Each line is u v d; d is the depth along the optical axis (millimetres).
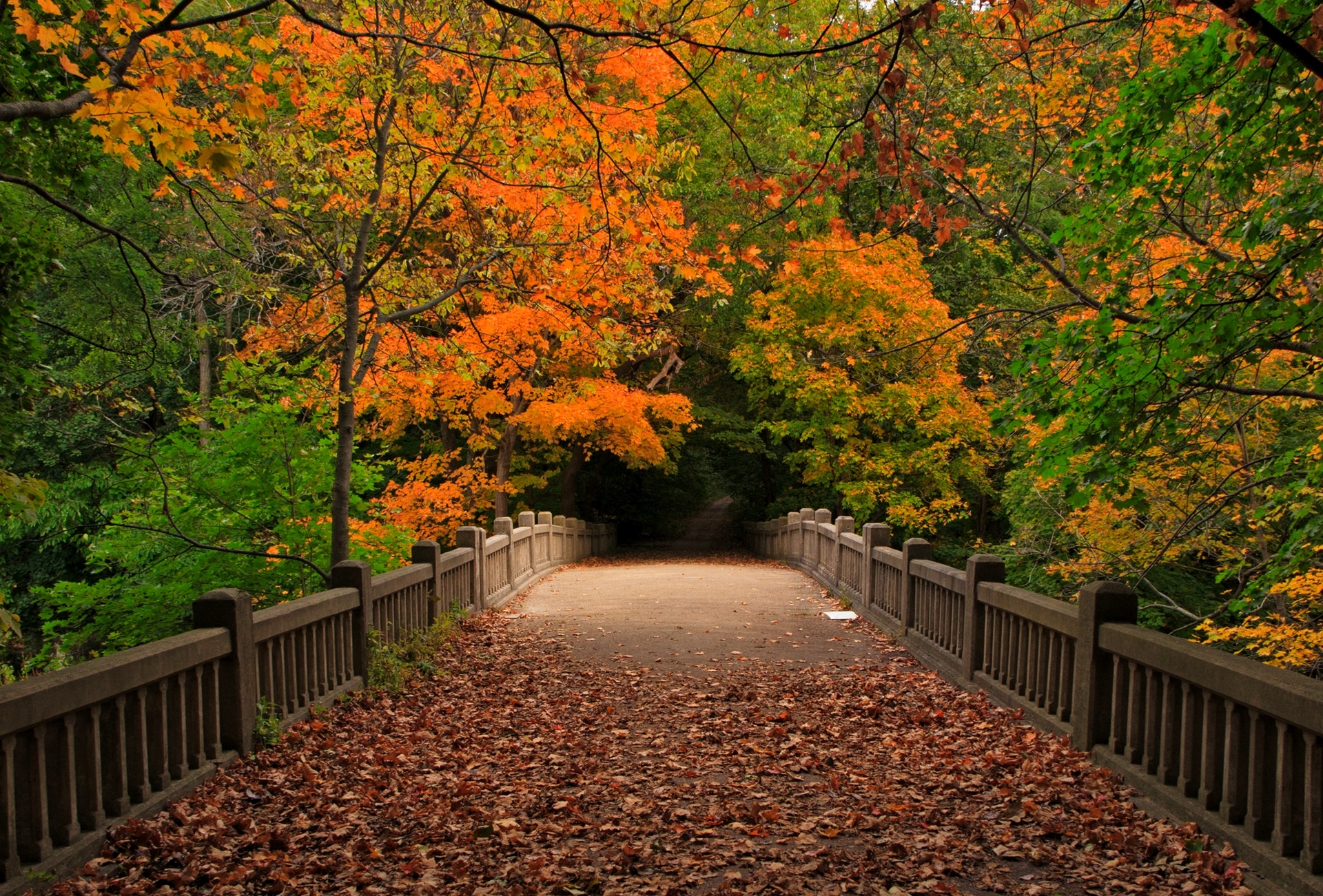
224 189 8789
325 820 4520
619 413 20797
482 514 25562
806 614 11844
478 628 10656
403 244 10078
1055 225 11109
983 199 10070
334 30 4641
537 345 15914
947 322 16875
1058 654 5797
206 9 7531
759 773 5270
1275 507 6539
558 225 9680
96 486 17625
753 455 32781
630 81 9523
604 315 11891
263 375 10117
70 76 6395
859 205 17719
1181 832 3918
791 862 3934
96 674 3939
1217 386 5387
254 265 11117
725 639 9930
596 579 17562
